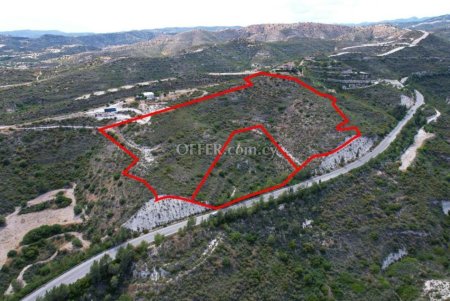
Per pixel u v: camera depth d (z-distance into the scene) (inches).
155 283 2416.3
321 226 3191.4
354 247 3095.5
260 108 4694.9
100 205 3282.5
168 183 3309.5
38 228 3142.2
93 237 2997.0
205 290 2440.9
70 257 2805.1
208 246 2733.8
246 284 2566.4
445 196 3730.3
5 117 5004.9
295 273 2770.7
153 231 2938.0
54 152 4050.2
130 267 2518.5
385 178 3875.5
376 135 4579.2
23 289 2471.7
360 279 2832.2
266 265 2755.9
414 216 3449.8
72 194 3587.6
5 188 3550.7
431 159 4402.1
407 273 2950.3
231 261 2674.7
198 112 4562.0
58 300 2267.5
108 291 2384.4
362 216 3368.6
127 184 3348.9
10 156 3917.3
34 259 2918.3
